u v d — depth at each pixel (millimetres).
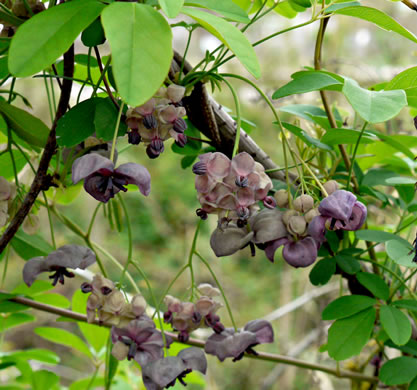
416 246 662
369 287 695
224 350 683
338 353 681
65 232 2477
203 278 2484
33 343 2289
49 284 745
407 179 712
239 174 634
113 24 592
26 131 686
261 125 2277
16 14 649
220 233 651
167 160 2898
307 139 695
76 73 727
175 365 658
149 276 2553
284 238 646
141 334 667
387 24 664
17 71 599
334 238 705
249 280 2492
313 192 678
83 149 671
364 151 764
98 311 670
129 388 810
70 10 607
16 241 732
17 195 693
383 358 781
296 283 1796
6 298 721
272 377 1437
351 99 625
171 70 671
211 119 692
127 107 652
